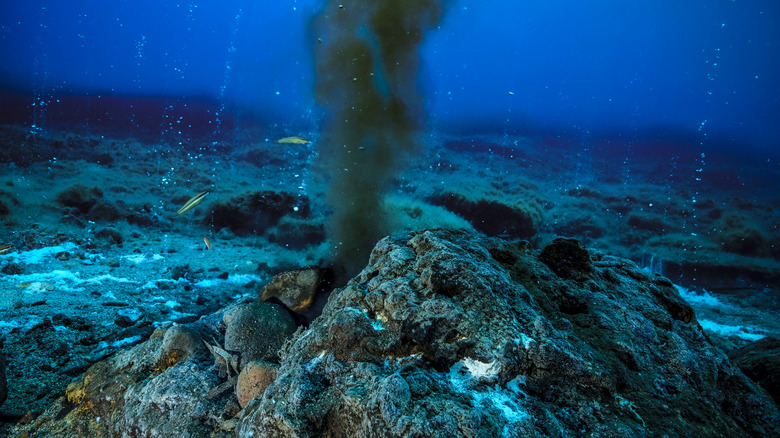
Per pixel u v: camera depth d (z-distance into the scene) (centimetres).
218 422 222
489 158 1611
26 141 1172
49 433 267
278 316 273
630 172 1602
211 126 1695
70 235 695
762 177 1585
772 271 780
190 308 500
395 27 468
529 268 234
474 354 173
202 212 860
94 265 605
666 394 183
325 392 177
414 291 198
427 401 155
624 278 257
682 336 224
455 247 221
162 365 271
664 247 879
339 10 466
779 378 242
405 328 184
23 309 447
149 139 1470
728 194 1335
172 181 1048
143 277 579
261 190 866
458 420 147
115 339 407
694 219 1076
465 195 909
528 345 175
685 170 1650
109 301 491
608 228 997
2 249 453
